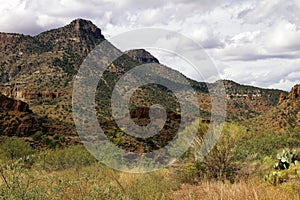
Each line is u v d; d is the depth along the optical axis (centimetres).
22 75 11325
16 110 6638
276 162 1242
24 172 554
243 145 1239
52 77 10131
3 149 2781
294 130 4691
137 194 823
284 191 730
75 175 911
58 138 5159
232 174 1121
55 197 600
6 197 493
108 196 655
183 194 870
